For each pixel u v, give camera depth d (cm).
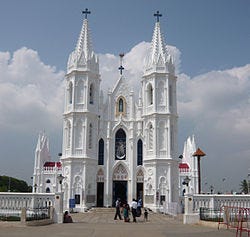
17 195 3838
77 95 6931
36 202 3850
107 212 6200
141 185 7069
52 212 3753
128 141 7244
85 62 7025
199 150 6000
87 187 6644
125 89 7462
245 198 4041
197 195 3969
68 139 6881
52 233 2547
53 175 8650
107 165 7056
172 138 6888
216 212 3694
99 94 7244
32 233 2542
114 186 7106
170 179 6594
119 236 2394
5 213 3538
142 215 5653
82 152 6712
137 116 7306
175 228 3072
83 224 3584
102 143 7194
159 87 6950
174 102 7025
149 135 6925
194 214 3825
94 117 6994
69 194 6544
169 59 7062
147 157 6844
